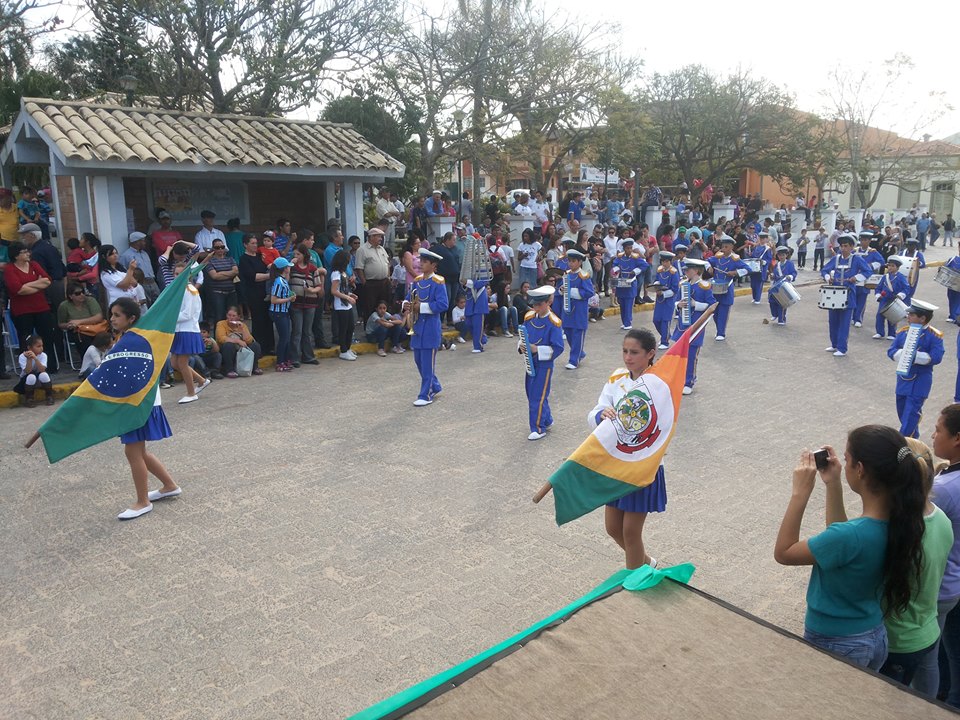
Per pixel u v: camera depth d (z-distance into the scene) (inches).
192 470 291.3
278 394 406.3
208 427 346.0
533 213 809.5
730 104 1163.9
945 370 474.3
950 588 141.3
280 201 581.3
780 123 1192.8
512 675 95.1
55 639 181.6
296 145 554.3
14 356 436.1
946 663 157.1
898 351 329.4
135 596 200.8
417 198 713.0
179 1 624.7
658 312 536.4
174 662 172.6
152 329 246.7
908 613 127.9
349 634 183.3
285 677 167.0
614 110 859.4
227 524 244.1
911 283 595.8
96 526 243.0
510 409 379.9
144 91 708.0
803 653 100.7
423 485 277.7
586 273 471.5
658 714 88.6
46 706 158.1
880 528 116.5
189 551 225.9
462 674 95.3
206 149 496.4
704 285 470.0
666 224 888.9
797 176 1223.5
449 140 782.5
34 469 292.7
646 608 110.6
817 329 627.5
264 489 273.0
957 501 141.1
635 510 186.4
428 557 222.4
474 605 196.4
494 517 250.2
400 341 518.0
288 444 322.7
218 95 685.9
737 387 429.7
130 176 487.5
